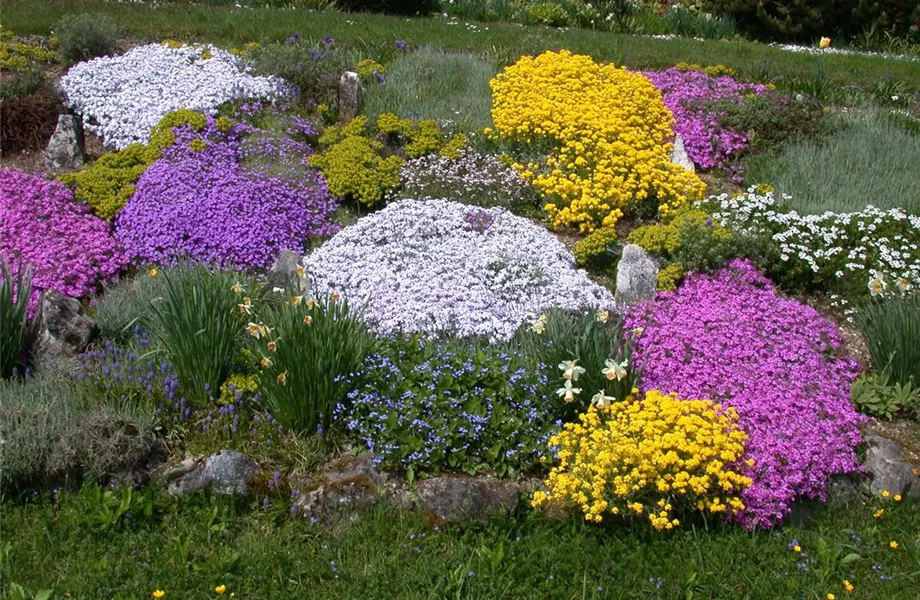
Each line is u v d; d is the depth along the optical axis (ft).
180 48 40.40
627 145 33.78
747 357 24.99
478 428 21.08
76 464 19.61
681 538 19.61
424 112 37.91
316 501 19.53
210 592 17.19
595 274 30.07
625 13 63.05
